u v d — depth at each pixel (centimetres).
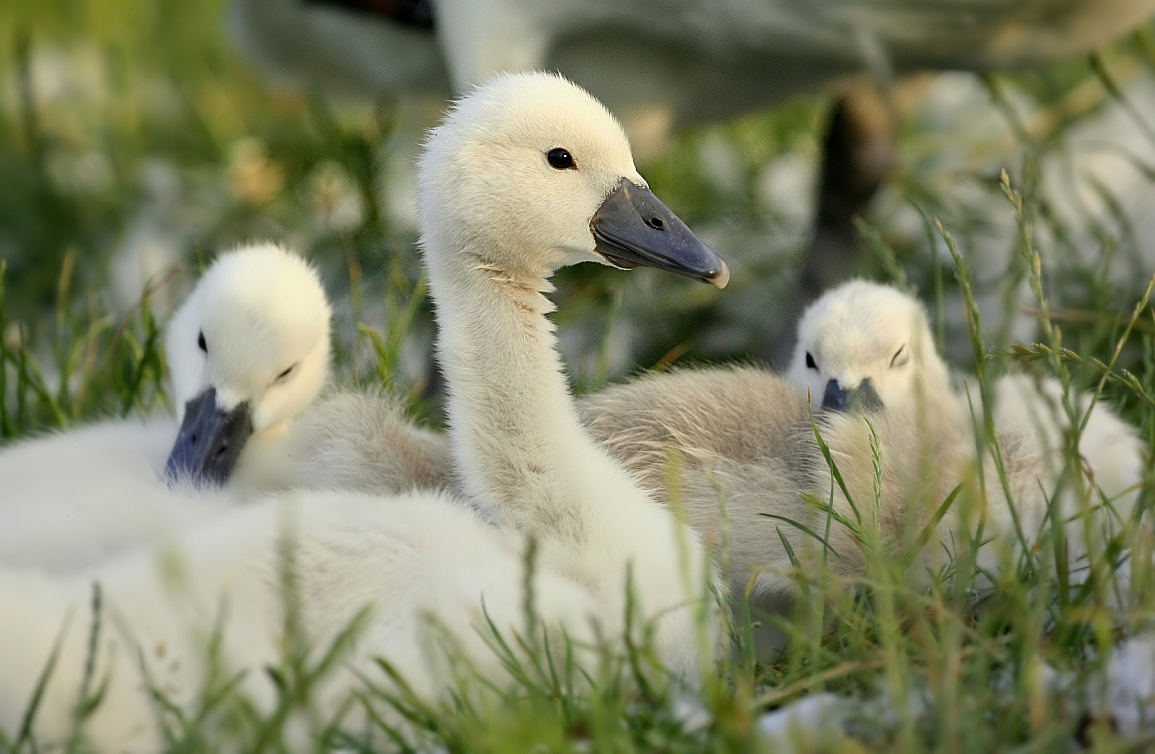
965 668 677
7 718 618
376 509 730
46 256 1410
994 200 1419
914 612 712
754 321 1305
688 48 1168
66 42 1777
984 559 823
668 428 914
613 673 709
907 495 784
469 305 839
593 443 862
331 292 1275
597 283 1278
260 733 610
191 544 693
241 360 897
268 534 701
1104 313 1113
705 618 724
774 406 929
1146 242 1388
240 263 930
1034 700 626
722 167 1476
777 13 1127
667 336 1256
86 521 775
